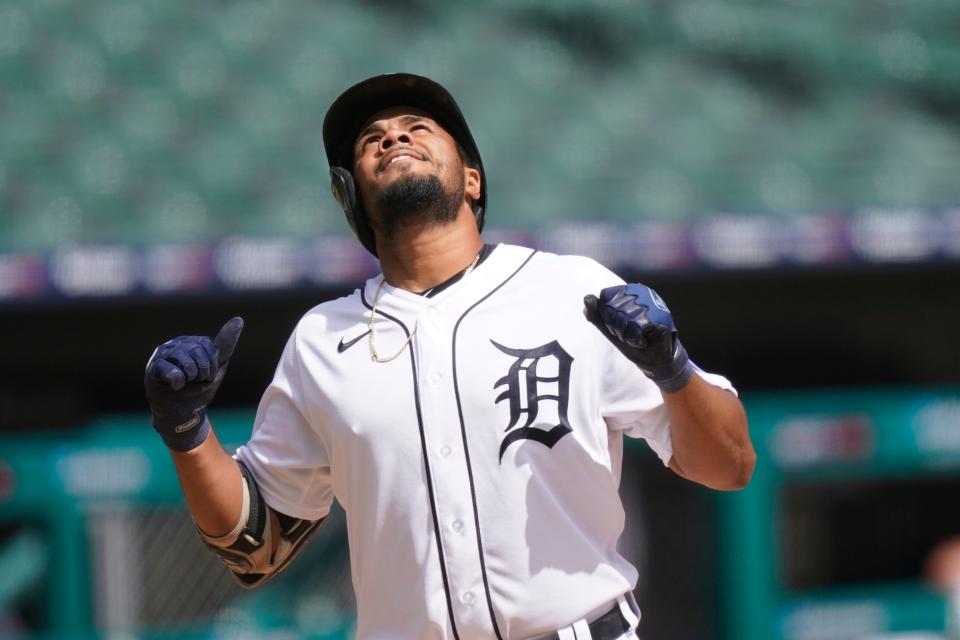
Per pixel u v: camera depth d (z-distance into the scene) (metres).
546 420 8.72
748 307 21.86
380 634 8.97
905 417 20.41
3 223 20.09
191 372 8.81
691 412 8.73
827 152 23.17
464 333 8.98
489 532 8.65
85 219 20.17
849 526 23.14
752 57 26.44
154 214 20.27
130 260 18.78
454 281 9.34
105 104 23.27
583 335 8.99
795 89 25.50
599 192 21.31
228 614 20.00
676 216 20.39
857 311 22.39
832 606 20.23
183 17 25.91
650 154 22.61
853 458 20.25
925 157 23.33
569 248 19.28
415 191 9.23
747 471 9.29
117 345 20.53
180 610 19.84
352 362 9.12
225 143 22.27
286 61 24.67
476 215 10.05
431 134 9.57
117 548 19.28
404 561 8.81
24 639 18.75
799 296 21.94
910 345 22.98
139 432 19.30
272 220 20.08
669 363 8.50
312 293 19.75
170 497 19.16
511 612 8.62
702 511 20.62
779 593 20.38
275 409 9.55
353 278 18.91
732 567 19.97
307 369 9.29
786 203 21.25
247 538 9.40
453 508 8.67
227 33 25.44
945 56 26.89
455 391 8.80
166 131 22.55
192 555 19.98
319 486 9.71
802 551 22.78
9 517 19.11
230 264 18.83
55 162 21.62
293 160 21.83
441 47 25.53
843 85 25.84
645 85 25.17
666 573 20.67
